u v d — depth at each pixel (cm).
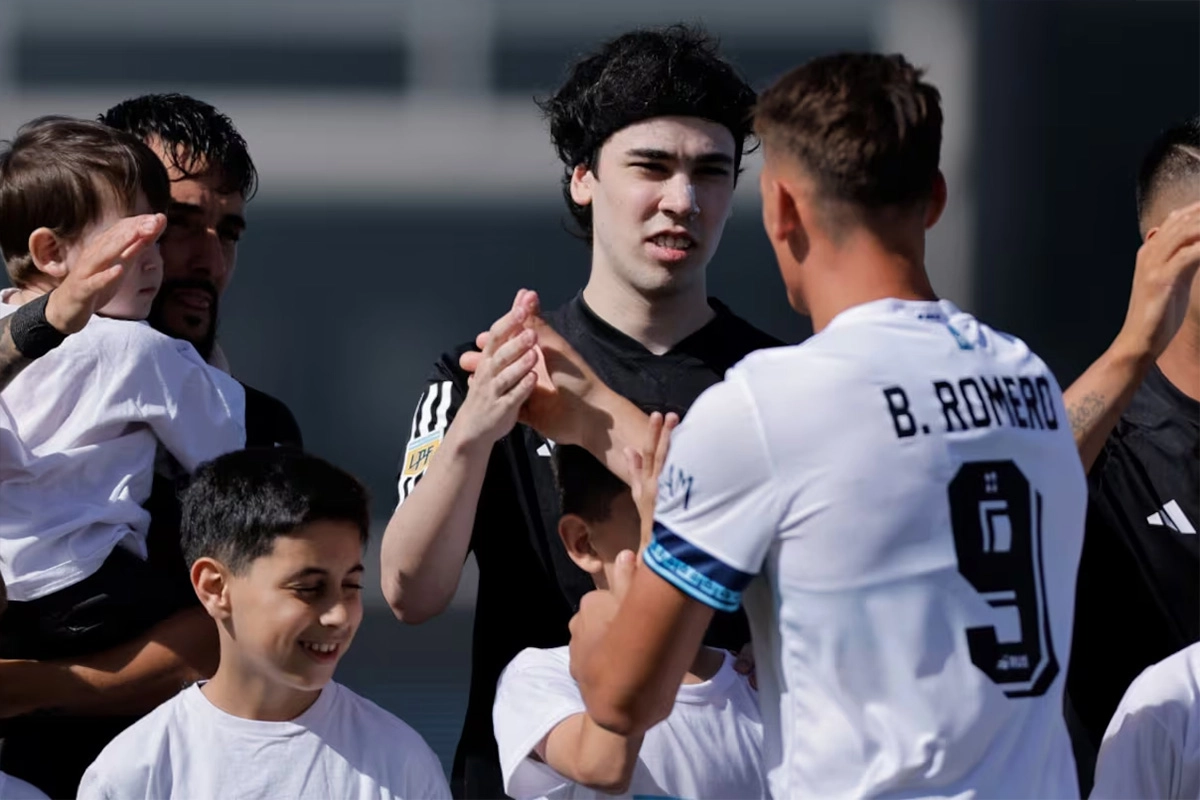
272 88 4553
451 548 903
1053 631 711
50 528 944
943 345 713
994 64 4000
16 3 4450
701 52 995
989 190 3959
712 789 877
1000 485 700
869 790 694
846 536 687
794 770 710
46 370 956
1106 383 855
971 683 691
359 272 4450
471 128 4541
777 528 696
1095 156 3950
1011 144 3969
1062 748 732
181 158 1094
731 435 697
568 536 885
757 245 4056
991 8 4016
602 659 727
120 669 962
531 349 865
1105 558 982
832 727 699
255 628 899
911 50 4141
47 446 952
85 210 979
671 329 1000
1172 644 974
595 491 870
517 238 4509
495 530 970
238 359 4394
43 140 1000
